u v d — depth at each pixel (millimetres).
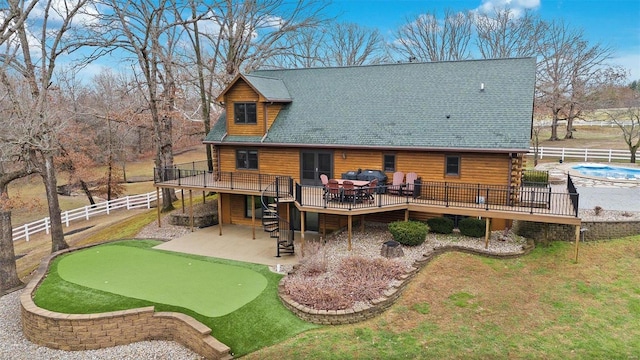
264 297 12930
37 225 27141
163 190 25250
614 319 11188
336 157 19203
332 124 19656
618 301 12055
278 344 10648
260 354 10328
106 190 32250
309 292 12398
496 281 13430
